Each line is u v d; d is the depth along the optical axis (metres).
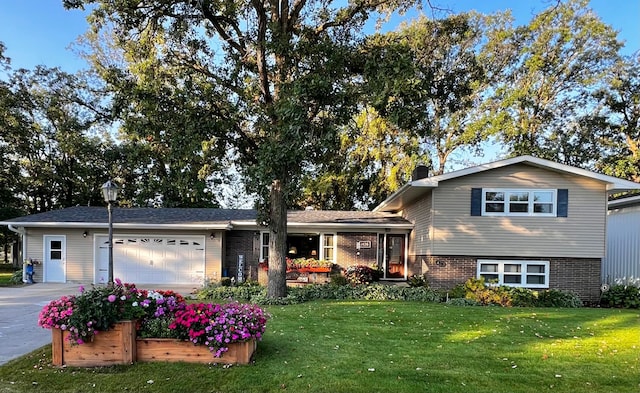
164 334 5.79
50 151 27.55
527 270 14.31
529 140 26.88
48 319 5.53
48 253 17.61
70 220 17.45
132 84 11.70
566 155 28.11
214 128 11.31
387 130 25.38
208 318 5.69
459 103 13.13
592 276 14.11
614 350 6.60
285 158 9.95
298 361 5.80
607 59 25.64
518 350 6.55
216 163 12.69
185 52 12.45
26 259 17.47
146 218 18.12
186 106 11.30
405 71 9.72
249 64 12.66
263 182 10.27
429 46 20.66
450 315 9.59
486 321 8.89
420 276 15.84
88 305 5.54
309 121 10.09
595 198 14.22
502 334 7.66
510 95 25.70
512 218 14.36
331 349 6.45
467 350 6.51
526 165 14.39
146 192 26.27
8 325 8.42
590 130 27.61
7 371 5.43
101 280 17.52
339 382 5.04
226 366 5.52
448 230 14.47
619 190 14.58
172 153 11.38
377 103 9.29
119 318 5.59
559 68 26.34
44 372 5.36
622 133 27.34
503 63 27.08
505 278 14.34
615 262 16.61
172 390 4.82
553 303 12.50
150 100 11.20
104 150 27.59
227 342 5.55
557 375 5.39
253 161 12.44
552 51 25.98
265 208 12.73
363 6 12.12
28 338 7.27
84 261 17.53
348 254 18.55
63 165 27.80
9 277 20.22
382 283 17.62
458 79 12.83
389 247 18.94
